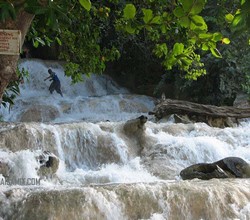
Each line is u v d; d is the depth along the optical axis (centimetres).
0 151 1011
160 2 698
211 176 942
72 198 625
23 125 1098
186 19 409
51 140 1112
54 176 953
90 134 1174
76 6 927
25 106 2039
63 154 1127
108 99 2181
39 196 623
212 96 2117
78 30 1016
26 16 476
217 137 1314
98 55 1051
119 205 644
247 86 2028
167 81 2348
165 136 1266
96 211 627
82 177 989
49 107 2042
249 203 707
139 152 1189
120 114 2130
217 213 682
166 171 1107
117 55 1067
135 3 923
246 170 956
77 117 2055
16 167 934
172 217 660
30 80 2380
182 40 721
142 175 1073
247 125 1628
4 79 490
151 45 2378
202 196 684
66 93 2425
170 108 1603
